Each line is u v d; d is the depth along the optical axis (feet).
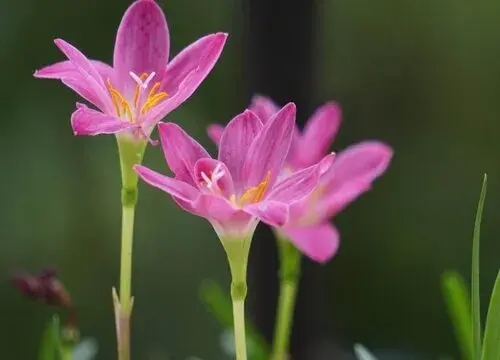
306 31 2.52
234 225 1.99
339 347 3.29
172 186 1.98
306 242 2.23
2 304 3.28
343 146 3.45
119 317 2.08
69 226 3.37
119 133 2.06
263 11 2.52
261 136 2.02
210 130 2.29
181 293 3.36
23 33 3.35
